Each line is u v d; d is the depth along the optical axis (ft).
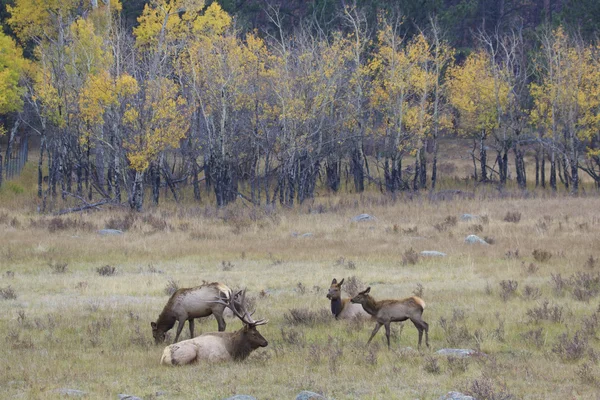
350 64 581.12
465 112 628.28
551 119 595.06
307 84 505.25
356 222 386.52
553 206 450.30
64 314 180.34
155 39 518.37
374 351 134.72
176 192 568.41
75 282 230.27
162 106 463.42
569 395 104.99
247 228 366.02
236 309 142.92
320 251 292.61
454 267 253.03
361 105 576.20
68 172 547.49
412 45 574.15
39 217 426.51
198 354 126.11
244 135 530.68
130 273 253.44
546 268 245.65
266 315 178.09
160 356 133.08
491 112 617.62
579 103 570.46
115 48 497.46
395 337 148.05
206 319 173.47
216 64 500.33
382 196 520.83
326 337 151.94
